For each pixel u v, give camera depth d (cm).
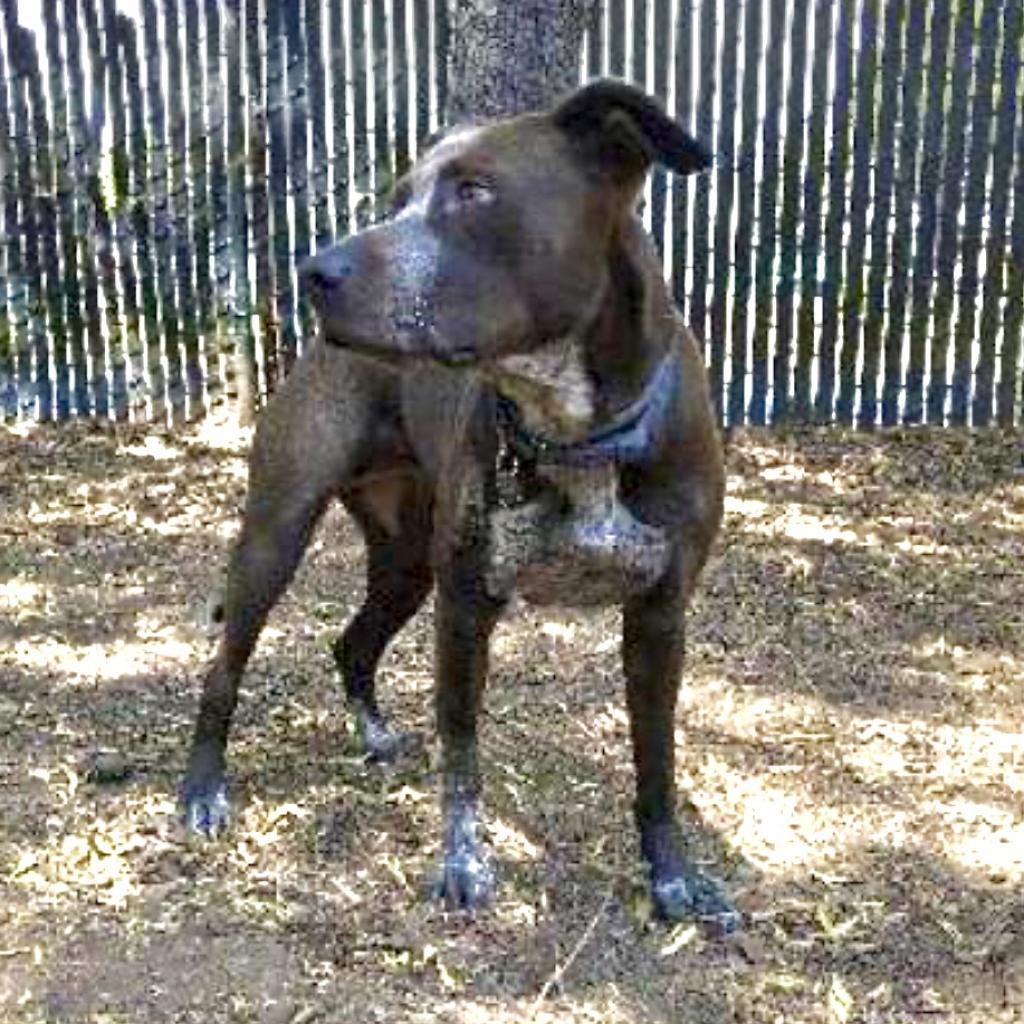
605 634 181
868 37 234
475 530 121
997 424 248
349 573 200
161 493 227
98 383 253
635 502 119
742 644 179
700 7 234
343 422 138
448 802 133
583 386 113
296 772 152
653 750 130
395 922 130
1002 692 169
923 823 144
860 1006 121
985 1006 121
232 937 129
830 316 245
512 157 107
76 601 192
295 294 248
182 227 247
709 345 247
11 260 249
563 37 201
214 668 144
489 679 170
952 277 242
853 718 163
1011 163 237
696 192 240
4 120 244
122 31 240
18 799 147
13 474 233
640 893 134
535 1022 120
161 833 142
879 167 238
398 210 110
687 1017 120
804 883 135
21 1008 121
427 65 239
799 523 215
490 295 107
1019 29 233
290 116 242
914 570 201
